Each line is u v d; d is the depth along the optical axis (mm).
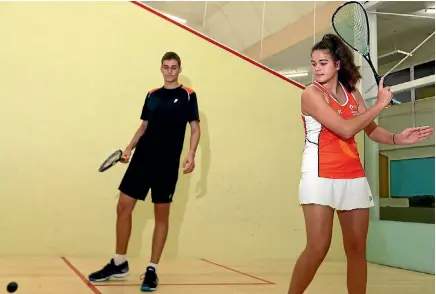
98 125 3457
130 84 3553
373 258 3816
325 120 1426
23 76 3355
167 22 3676
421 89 4914
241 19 5281
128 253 3389
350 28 1664
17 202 3258
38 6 3428
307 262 1451
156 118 2295
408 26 4637
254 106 3834
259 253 3717
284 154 3873
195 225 3584
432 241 3227
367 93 4090
